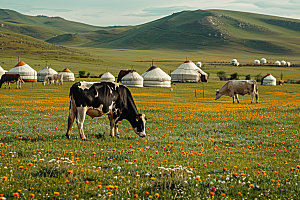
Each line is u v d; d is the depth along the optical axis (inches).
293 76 5172.2
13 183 245.9
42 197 225.5
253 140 529.0
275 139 534.3
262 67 6909.5
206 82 3629.4
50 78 2957.7
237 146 477.1
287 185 273.1
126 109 524.4
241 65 7253.9
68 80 3469.5
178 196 242.8
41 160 316.5
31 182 251.9
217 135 569.3
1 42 7017.7
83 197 231.0
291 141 514.6
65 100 1446.9
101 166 317.4
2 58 5531.5
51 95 1807.3
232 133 598.5
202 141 504.7
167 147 433.1
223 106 1272.1
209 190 256.5
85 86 489.1
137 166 318.0
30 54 6304.1
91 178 272.4
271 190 261.4
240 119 795.4
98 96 490.9
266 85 3417.8
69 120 489.7
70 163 313.0
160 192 247.6
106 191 242.5
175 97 1907.0
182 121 759.7
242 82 1541.6
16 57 5816.9
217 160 362.0
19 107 991.6
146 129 616.1
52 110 921.5
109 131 581.3
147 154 382.3
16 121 656.4
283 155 410.9
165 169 282.5
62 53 6850.4
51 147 404.5
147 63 6825.8
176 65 6648.6
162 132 588.7
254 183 276.1
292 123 719.1
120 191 245.8
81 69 5044.3
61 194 231.3
